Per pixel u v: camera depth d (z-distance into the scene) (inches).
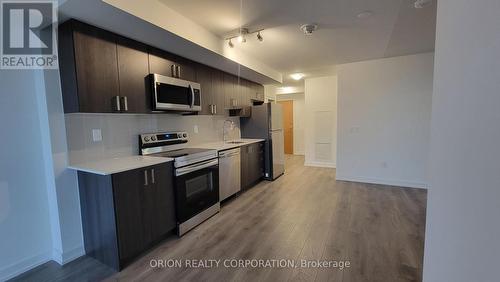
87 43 77.6
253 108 190.7
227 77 157.9
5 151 72.9
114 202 75.0
